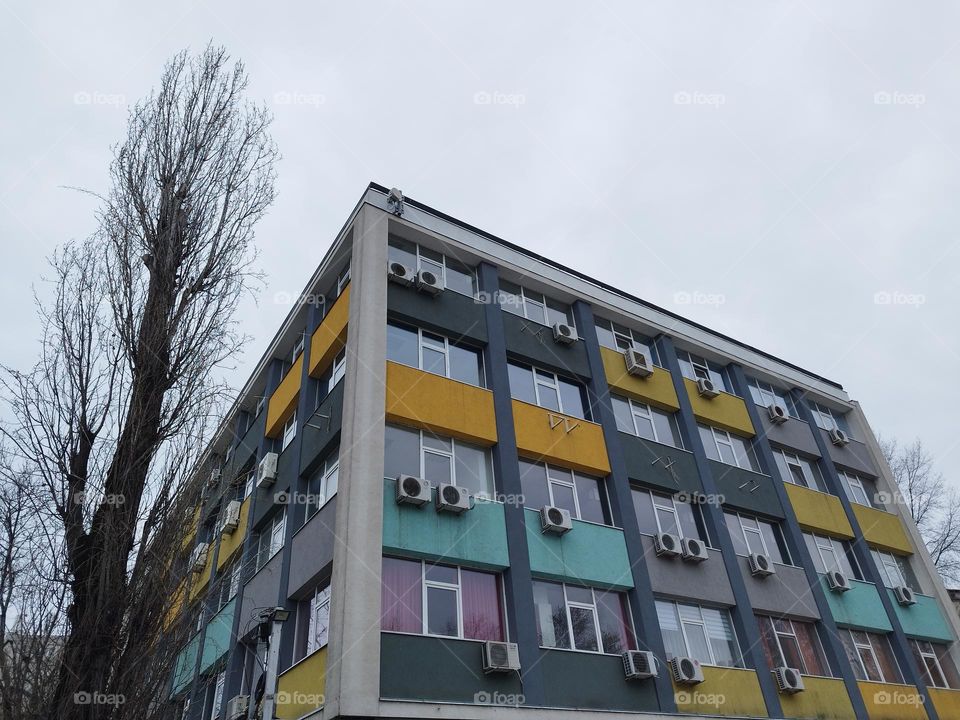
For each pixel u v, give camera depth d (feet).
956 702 63.36
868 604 64.03
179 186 37.86
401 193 55.83
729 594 53.47
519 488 46.88
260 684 35.53
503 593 42.88
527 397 54.24
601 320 66.03
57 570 26.37
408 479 41.81
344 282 56.13
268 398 62.80
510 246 61.41
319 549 43.16
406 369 47.39
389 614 38.04
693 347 71.05
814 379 81.76
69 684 24.35
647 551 51.06
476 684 37.83
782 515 64.08
